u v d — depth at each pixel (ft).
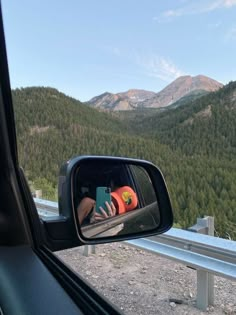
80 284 4.35
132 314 12.51
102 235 6.33
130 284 15.02
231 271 11.25
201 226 13.67
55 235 5.37
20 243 5.00
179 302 13.34
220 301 13.42
